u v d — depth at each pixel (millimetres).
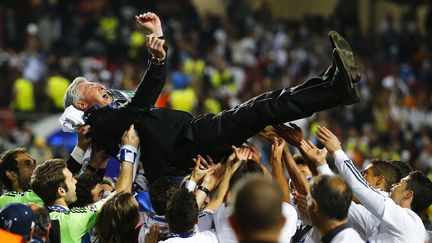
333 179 10359
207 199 13180
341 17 53719
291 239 12875
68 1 48656
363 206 12383
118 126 13312
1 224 10969
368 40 52125
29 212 11016
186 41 47844
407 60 51594
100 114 13422
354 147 34781
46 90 37438
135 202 12125
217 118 13289
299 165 13828
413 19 54562
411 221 11906
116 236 12016
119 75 41094
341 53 12516
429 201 12773
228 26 50781
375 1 56438
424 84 49281
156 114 13438
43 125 33344
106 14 48844
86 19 48188
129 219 12031
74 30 46719
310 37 50875
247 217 8289
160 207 12234
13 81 38594
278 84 45594
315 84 12938
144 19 13055
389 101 44719
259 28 51344
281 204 8375
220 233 11781
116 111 13344
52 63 40906
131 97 14000
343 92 12688
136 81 42062
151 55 13273
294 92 12938
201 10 55438
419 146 40125
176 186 12328
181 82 39562
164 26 47062
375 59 50406
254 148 13414
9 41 44562
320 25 52906
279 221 8320
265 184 8375
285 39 49844
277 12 56375
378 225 12250
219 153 13242
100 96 13562
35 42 43500
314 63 48750
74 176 13484
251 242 8211
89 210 12594
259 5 56188
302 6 56969
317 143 32281
